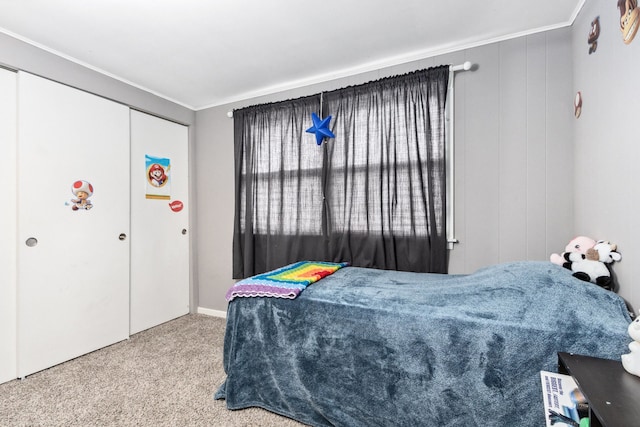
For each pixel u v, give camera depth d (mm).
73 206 2273
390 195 2314
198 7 1730
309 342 1552
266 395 1658
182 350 2410
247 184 2918
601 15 1476
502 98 2070
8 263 1966
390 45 2174
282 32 1998
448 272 2221
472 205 2154
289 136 2740
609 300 1175
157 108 2951
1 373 1924
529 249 2012
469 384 1223
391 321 1383
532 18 1870
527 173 2012
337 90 2518
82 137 2336
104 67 2443
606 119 1423
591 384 869
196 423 1562
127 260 2660
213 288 3285
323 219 2561
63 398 1768
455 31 2006
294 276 1903
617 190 1317
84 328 2336
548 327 1133
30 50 2045
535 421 1124
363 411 1415
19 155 1991
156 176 2957
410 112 2250
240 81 2746
